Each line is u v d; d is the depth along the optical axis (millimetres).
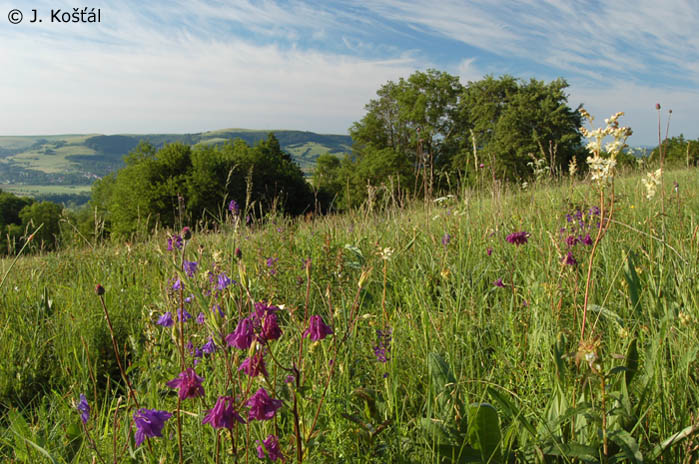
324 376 1940
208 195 31281
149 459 1812
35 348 3330
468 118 41875
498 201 5031
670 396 1924
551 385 2127
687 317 2107
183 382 1496
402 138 45906
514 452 1781
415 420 1972
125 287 4543
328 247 3916
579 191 5121
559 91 32500
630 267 2805
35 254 6000
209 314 1522
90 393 2707
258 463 1705
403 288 3646
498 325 2889
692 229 3551
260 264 3674
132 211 32531
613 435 1642
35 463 1988
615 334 2400
